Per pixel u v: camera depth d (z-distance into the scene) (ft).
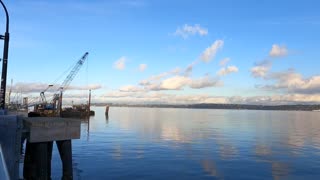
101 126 284.00
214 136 198.70
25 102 376.68
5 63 65.26
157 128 265.95
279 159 112.68
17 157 46.91
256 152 129.90
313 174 88.58
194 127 283.59
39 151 51.90
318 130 261.85
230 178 82.23
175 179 79.66
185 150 131.75
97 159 104.68
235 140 175.94
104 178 78.89
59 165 87.04
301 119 505.25
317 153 129.59
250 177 83.92
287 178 83.66
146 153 120.98
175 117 524.11
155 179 79.10
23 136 50.39
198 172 87.92
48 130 52.16
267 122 391.24
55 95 390.63
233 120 433.89
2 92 65.10
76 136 55.36
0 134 46.21
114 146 140.87
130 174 83.61
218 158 112.16
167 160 105.40
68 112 407.03
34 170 52.65
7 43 65.16
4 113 59.88
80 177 79.20
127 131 230.27
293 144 160.76
